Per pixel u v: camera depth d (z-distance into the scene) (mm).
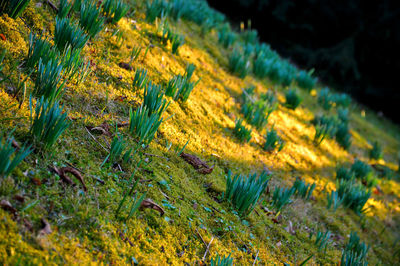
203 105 3816
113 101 2865
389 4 8906
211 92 4195
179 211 2334
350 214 3939
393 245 3918
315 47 8969
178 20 5109
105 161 2271
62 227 1737
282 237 2854
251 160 3635
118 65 3299
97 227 1843
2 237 1515
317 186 4031
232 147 3580
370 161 5523
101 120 2605
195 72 4270
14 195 1703
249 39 6652
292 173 3955
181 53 4379
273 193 3320
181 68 4090
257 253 2436
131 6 4363
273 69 5562
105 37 3461
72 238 1718
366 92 9016
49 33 2955
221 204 2719
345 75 8875
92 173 2143
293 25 8859
